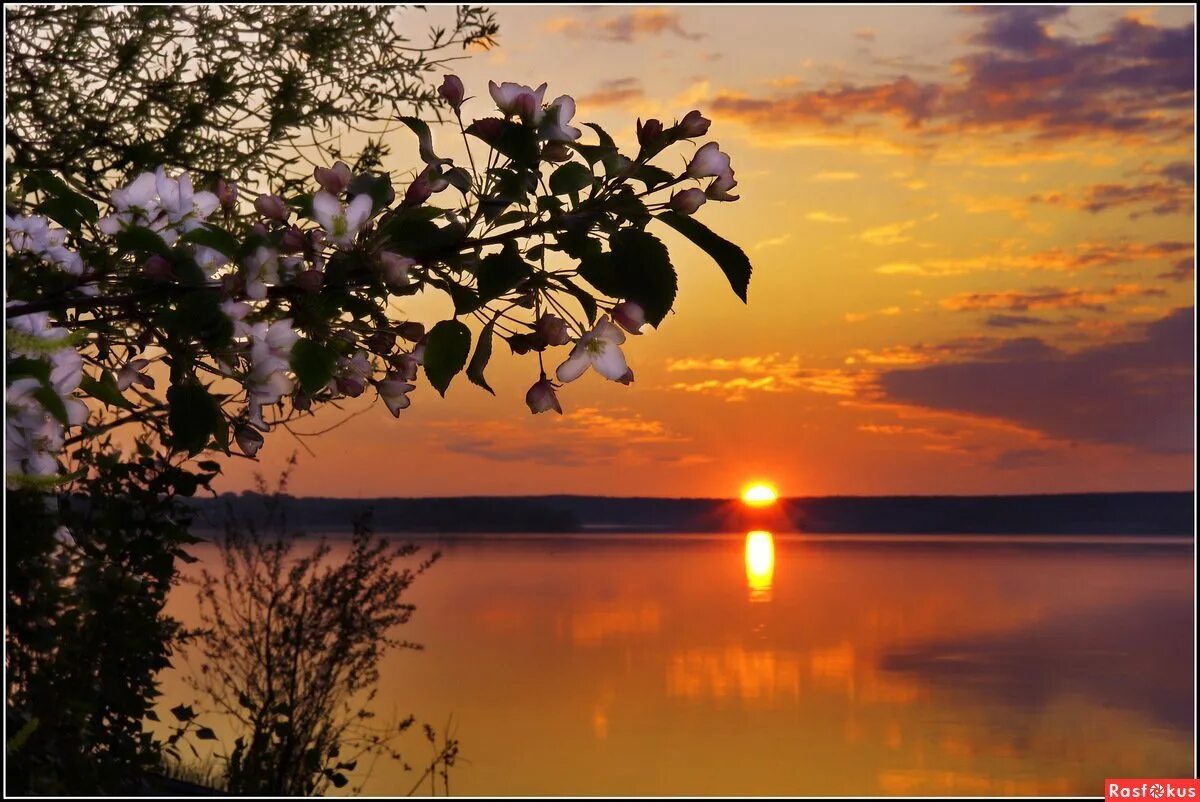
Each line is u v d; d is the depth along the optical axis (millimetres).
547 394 1358
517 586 34188
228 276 1417
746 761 10047
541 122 1382
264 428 1521
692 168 1373
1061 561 54781
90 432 1750
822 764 9984
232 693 6219
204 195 1623
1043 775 9633
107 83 3857
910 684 14883
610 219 1342
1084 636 20703
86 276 1561
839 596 30625
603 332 1340
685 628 21875
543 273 1354
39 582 3037
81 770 3176
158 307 1488
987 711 12906
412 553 6523
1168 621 23594
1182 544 88312
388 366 1596
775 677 15414
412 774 8625
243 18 4102
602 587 34031
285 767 5879
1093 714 12766
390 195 1417
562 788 8500
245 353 1473
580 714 12320
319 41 4105
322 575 6391
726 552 68375
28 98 3664
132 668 3555
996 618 24219
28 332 1375
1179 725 12078
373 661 6516
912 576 40875
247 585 6219
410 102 4305
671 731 11445
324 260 1395
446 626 21891
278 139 4102
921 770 9789
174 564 3699
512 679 14875
